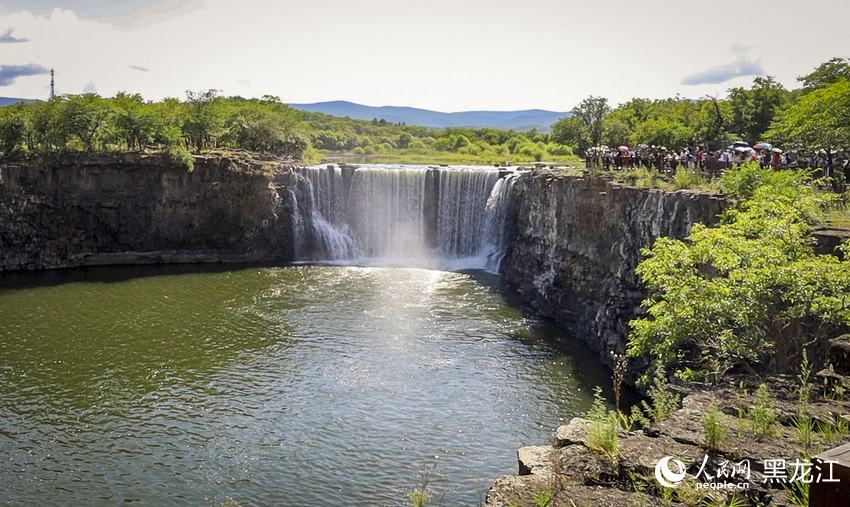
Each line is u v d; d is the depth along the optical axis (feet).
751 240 79.92
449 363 134.31
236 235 238.48
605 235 150.71
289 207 242.17
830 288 71.05
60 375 126.82
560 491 42.37
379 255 248.93
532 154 426.51
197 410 112.88
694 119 265.54
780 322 76.69
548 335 152.46
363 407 114.21
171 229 234.99
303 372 129.29
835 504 28.32
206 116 279.08
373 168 248.11
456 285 199.41
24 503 86.22
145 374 127.75
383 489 90.38
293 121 326.65
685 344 105.29
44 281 203.31
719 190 122.72
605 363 133.08
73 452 98.89
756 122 252.21
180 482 91.61
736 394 54.44
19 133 228.84
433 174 242.78
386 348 142.51
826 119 135.44
